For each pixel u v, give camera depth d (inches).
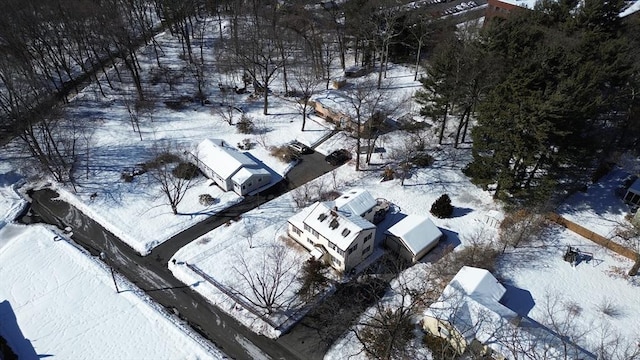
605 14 2701.8
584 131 2250.2
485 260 1951.3
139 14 3786.9
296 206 2269.9
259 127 2832.2
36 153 2423.7
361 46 3526.1
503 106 1963.6
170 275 1935.3
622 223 2112.5
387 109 2829.7
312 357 1644.9
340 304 1812.3
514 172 2080.5
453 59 2357.3
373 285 1883.6
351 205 2050.9
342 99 2906.0
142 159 2561.5
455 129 2748.5
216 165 2378.2
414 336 1685.5
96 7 2965.1
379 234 2117.4
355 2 3225.9
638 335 1674.5
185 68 3385.8
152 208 2262.6
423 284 1870.1
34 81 2600.9
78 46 3125.0
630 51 2573.8
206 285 1881.2
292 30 3380.9
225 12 4205.2
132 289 1876.2
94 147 2640.3
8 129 2755.9
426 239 1983.3
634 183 2207.2
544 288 1850.4
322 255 1926.7
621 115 2551.7
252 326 1740.9
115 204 2285.9
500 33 2368.4
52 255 2018.9
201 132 2775.6
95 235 2130.9
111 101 3046.3
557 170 2389.3
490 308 1654.8
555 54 2079.2
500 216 2175.2
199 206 2272.4
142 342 1684.3
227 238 2091.5
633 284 1863.9
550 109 1782.7
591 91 2012.8
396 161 2549.2
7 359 1614.2
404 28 3240.7
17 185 2418.8
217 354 1649.9
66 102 2997.0
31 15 2824.8
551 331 1665.8
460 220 2176.4
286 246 2047.2
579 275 1902.1
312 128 2834.6
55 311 1785.2
